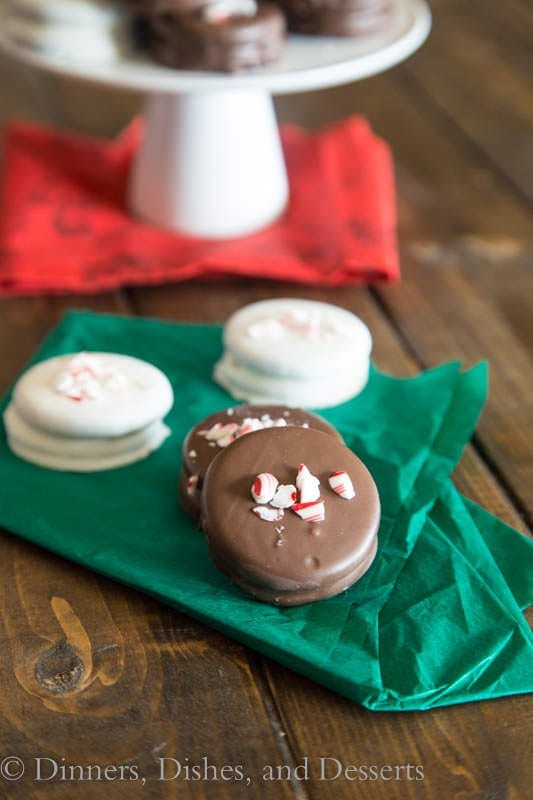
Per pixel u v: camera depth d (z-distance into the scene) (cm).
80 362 52
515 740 44
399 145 76
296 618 46
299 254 64
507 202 71
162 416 52
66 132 76
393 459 52
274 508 47
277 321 55
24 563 49
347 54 60
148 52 61
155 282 63
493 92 83
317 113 80
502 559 49
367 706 44
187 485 49
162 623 47
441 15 95
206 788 43
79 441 51
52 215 66
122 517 50
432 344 60
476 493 52
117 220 66
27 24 60
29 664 46
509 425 55
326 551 46
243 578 46
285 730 44
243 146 65
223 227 65
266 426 50
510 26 94
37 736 44
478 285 64
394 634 46
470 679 45
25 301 62
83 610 47
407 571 48
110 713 44
